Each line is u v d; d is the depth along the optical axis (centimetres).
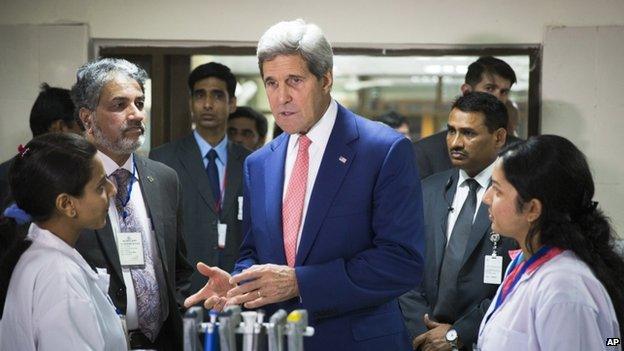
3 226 207
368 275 227
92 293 210
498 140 322
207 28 437
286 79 226
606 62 418
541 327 190
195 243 383
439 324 307
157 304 273
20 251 204
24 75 441
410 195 235
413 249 233
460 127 320
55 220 208
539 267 197
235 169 400
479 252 310
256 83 672
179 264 302
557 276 191
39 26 439
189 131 456
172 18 438
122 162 277
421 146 388
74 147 208
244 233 260
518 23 425
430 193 332
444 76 738
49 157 205
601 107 418
